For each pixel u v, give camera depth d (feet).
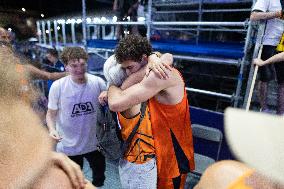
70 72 7.42
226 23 10.14
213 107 17.67
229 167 1.90
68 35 25.39
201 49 12.02
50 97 7.66
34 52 20.38
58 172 1.69
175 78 5.58
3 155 1.34
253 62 9.39
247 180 1.37
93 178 9.26
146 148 5.91
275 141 1.05
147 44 5.87
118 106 5.62
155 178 6.08
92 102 7.77
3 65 1.40
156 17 19.53
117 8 19.01
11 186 1.33
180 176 6.34
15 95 1.42
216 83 17.69
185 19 21.71
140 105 5.90
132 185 6.17
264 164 1.04
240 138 1.10
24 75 1.51
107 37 22.35
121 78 6.16
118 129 6.08
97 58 18.97
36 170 1.44
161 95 5.65
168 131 5.85
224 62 11.17
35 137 1.48
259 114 1.18
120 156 6.29
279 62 9.48
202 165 10.18
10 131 1.38
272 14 8.95
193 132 9.21
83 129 7.91
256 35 11.00
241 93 11.72
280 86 9.82
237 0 15.56
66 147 8.00
